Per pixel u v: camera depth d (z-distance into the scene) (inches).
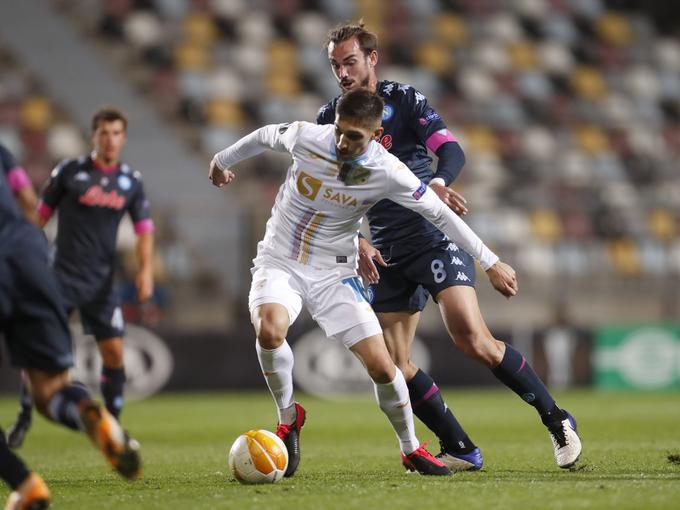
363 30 733.9
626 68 3501.5
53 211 1027.3
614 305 2536.9
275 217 690.2
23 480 483.8
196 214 2223.2
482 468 762.2
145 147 2709.2
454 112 3115.2
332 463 839.1
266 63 3036.4
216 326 2210.9
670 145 3245.6
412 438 689.6
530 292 2487.7
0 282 497.7
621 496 557.6
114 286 1023.0
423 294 762.8
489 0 3518.7
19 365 510.6
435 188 697.6
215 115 2837.1
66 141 2613.2
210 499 565.6
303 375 2007.9
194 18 3080.7
